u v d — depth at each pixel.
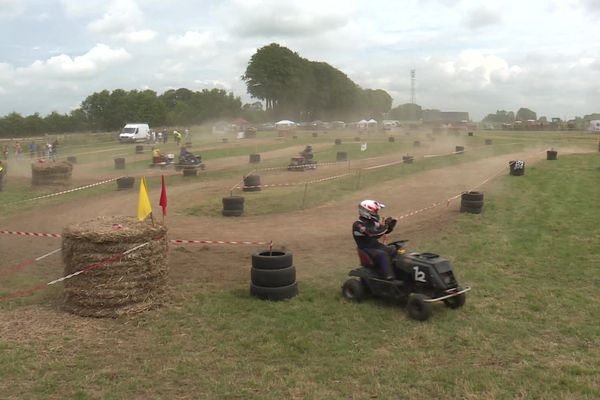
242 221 15.35
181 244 12.05
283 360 5.85
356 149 43.38
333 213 16.45
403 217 15.33
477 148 41.44
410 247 11.48
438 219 14.70
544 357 5.86
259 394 5.08
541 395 5.00
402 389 5.15
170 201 19.02
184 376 5.46
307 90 127.44
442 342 6.32
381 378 5.39
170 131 83.62
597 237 11.83
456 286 7.34
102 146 55.59
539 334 6.54
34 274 9.66
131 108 103.31
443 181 23.30
